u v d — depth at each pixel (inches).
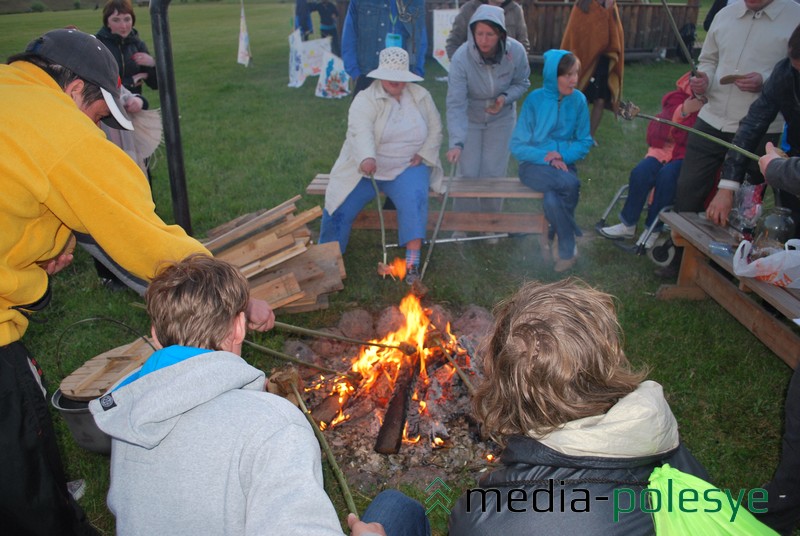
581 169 281.3
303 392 137.9
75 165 75.9
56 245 85.7
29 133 74.4
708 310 175.3
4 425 77.9
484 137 209.6
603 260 204.1
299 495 50.7
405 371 136.9
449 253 207.3
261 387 61.6
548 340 51.3
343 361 150.7
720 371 150.7
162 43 144.1
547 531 48.3
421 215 181.8
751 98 175.5
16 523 80.7
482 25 181.5
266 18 952.9
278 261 159.0
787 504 92.7
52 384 145.6
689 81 187.3
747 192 160.1
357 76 232.1
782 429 131.9
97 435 116.4
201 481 53.7
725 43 177.5
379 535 59.4
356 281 188.9
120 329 164.9
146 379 55.7
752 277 141.2
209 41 701.3
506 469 53.1
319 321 169.0
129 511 55.4
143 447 53.9
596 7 283.9
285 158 294.4
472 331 160.6
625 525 48.1
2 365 78.8
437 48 445.1
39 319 89.3
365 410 133.6
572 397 51.6
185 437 54.8
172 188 157.1
